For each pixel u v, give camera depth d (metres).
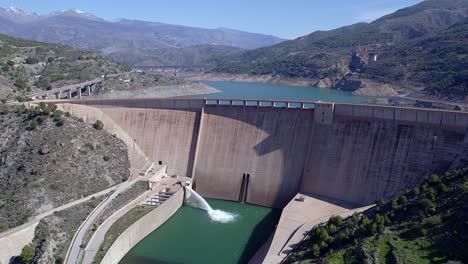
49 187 84.44
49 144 93.81
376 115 88.44
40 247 68.50
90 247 71.00
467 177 64.31
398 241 57.53
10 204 78.56
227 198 100.12
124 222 80.12
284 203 94.44
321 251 63.09
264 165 98.25
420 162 80.56
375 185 84.31
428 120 81.81
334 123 93.25
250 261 72.50
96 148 100.44
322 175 91.50
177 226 87.38
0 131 99.31
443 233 55.66
